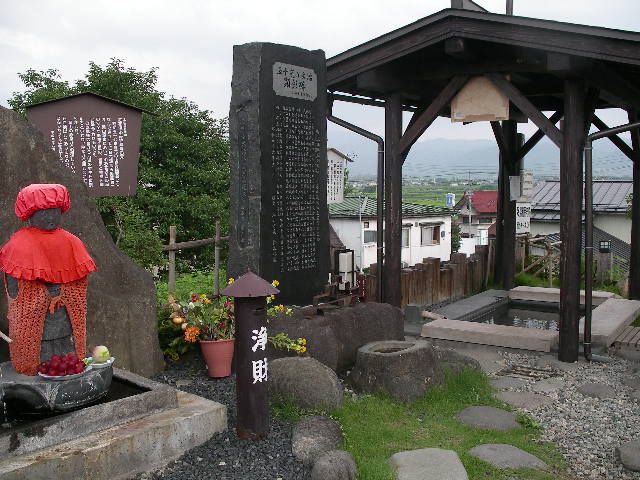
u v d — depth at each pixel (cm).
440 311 1022
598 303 1112
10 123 516
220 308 607
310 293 728
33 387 400
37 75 1480
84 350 441
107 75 1477
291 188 702
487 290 1238
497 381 663
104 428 411
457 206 3969
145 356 582
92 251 558
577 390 634
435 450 442
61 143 733
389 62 811
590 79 734
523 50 754
